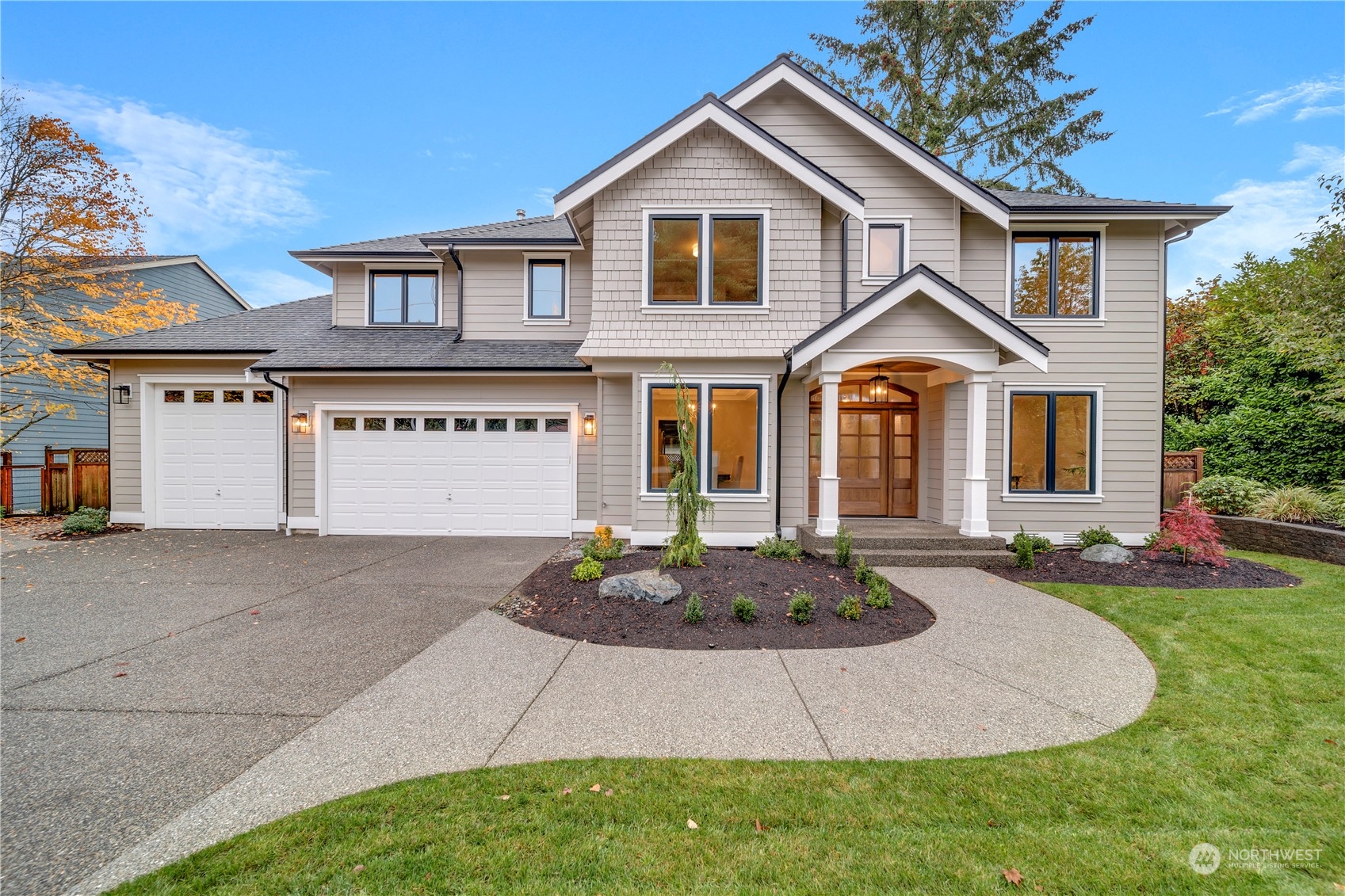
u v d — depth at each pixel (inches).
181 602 249.0
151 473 444.5
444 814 107.0
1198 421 522.6
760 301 367.6
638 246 370.6
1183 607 238.1
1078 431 392.2
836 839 100.7
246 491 441.7
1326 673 172.1
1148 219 387.2
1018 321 391.5
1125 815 107.8
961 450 376.5
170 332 460.8
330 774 121.0
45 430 603.5
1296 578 287.0
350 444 421.1
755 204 368.8
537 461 419.5
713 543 365.4
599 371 370.6
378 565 322.3
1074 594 257.8
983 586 272.8
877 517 419.8
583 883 90.6
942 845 99.0
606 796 112.9
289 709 151.3
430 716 147.3
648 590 233.9
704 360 366.6
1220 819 106.9
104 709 151.0
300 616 230.8
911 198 392.5
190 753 129.4
